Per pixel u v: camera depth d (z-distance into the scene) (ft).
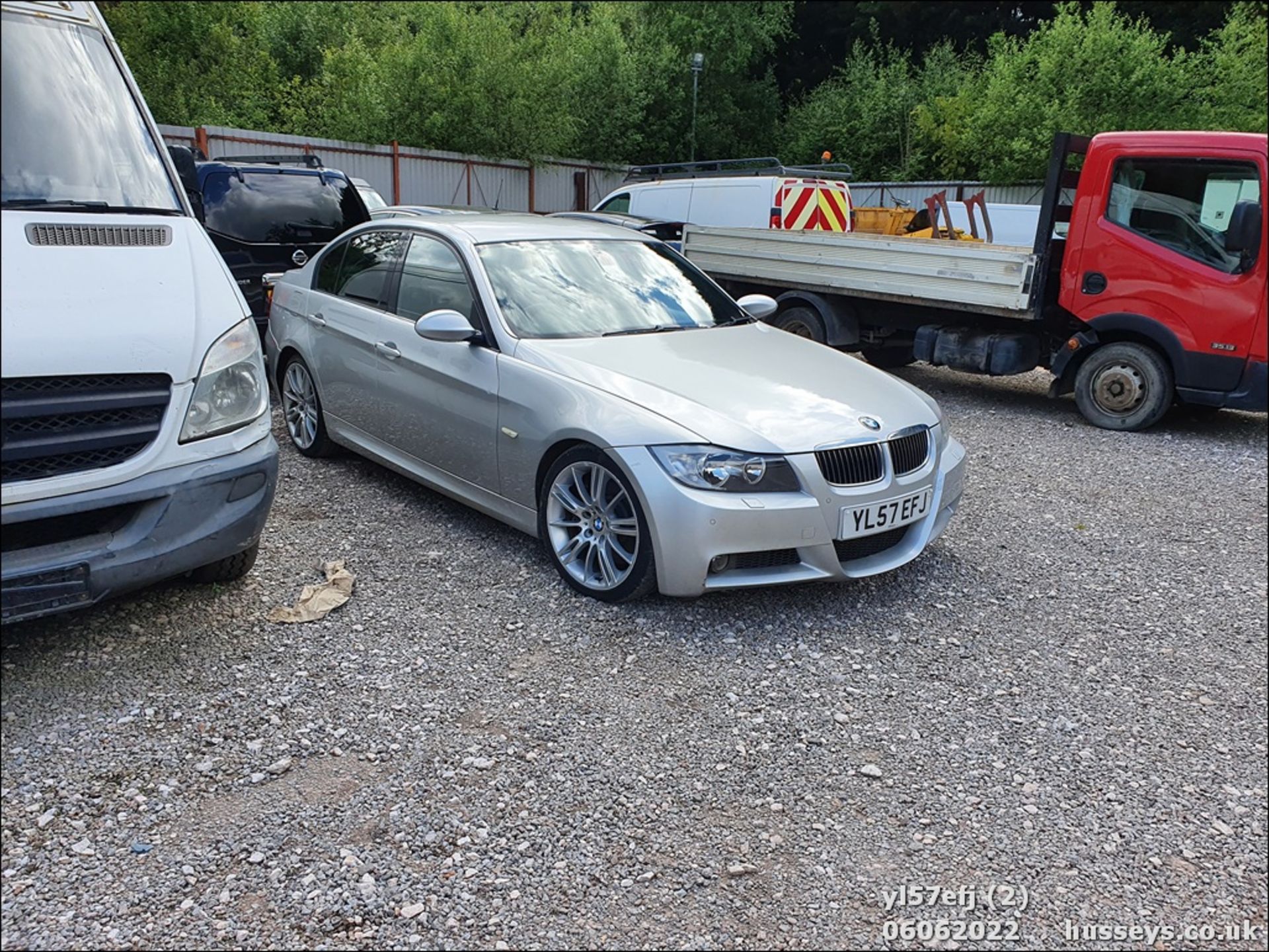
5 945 6.76
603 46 85.76
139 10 69.41
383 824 8.28
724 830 8.49
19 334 9.10
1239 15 69.67
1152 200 24.58
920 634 12.69
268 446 11.28
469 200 74.59
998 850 8.49
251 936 6.97
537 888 7.63
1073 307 26.25
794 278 31.01
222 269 11.97
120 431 9.69
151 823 8.14
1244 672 12.25
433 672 10.91
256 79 72.79
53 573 9.30
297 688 10.40
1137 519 18.51
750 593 13.52
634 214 46.24
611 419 12.10
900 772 9.55
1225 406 24.53
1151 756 10.17
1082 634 13.12
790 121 94.63
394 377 15.65
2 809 8.19
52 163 11.35
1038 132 67.77
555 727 9.94
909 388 14.66
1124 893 8.06
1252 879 8.32
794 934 7.32
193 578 12.57
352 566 13.78
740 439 11.63
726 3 89.20
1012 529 17.48
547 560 14.25
